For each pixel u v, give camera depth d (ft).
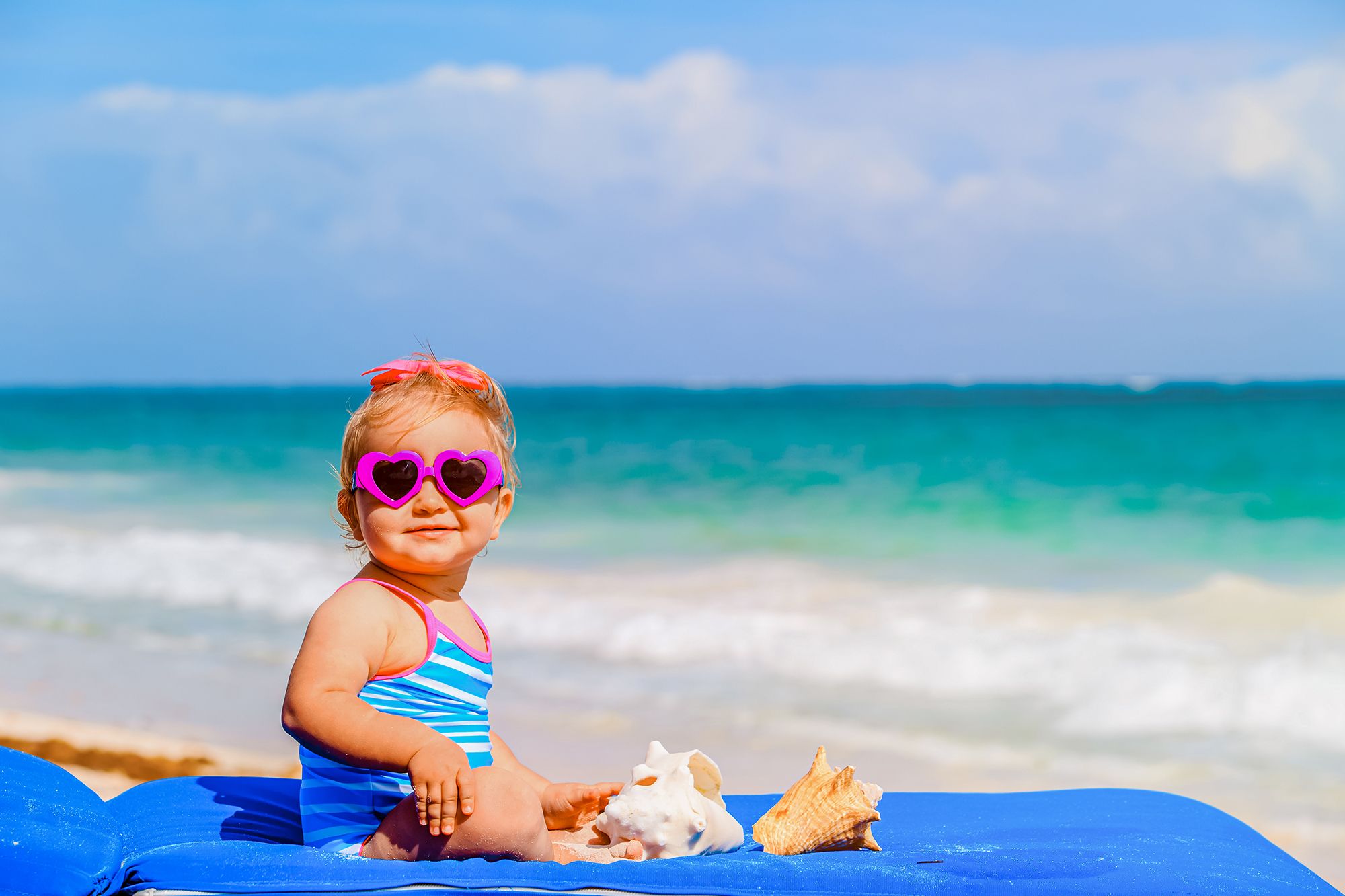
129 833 9.04
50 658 26.53
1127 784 18.79
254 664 26.11
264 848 7.84
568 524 49.37
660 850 8.23
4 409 184.34
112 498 58.39
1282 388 303.27
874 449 82.33
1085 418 109.40
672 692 23.98
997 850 8.95
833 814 8.79
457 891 7.08
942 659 26.04
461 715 8.48
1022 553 40.86
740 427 116.26
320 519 49.52
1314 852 16.16
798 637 28.09
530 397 302.04
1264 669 24.56
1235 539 42.42
